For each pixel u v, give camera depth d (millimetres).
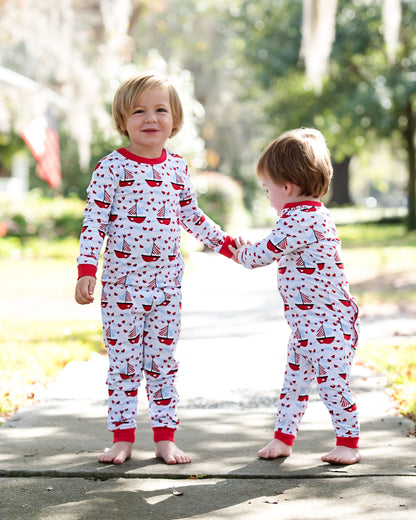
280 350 6480
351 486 3061
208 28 32781
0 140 20594
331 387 3369
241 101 31250
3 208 18172
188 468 3285
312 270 3402
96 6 15375
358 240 23156
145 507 2850
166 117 3449
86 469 3254
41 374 5281
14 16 12922
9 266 14312
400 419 4090
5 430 3898
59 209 18953
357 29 23219
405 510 2791
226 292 11398
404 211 39812
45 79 14789
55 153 16609
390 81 23250
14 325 7680
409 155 25484
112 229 3410
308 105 27250
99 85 16062
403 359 5820
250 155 35906
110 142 20828
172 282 3488
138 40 31062
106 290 3439
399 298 10258
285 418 3459
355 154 30141
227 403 4621
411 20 22328
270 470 3256
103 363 5789
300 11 25156
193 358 6094
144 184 3404
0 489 3045
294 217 3414
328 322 3398
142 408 4441
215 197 21500
